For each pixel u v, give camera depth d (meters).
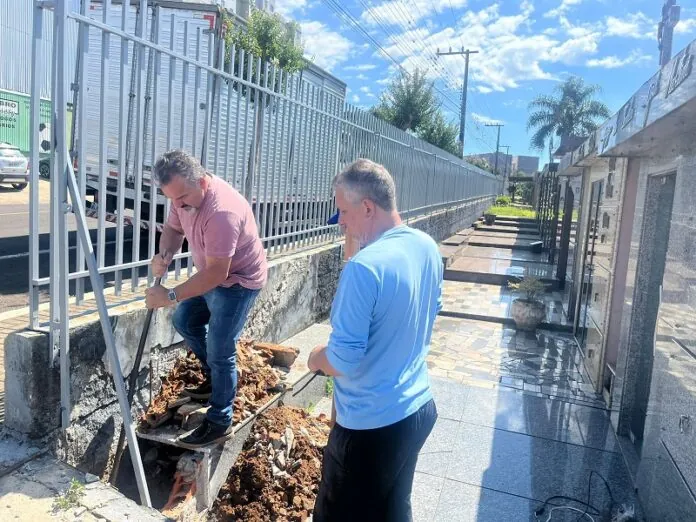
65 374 2.90
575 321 8.53
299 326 6.27
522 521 3.62
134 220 3.67
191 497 3.25
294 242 6.55
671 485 3.29
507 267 13.66
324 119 7.02
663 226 4.74
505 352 7.60
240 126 5.03
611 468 4.36
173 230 3.35
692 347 3.14
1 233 9.46
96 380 3.14
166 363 3.76
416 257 2.26
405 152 11.69
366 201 2.28
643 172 5.03
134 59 3.49
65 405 2.93
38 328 2.90
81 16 2.94
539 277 12.26
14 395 2.83
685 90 2.64
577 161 7.74
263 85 5.37
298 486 3.55
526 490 3.98
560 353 7.67
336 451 2.30
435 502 3.78
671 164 4.12
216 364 3.27
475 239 19.19
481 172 29.98
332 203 7.54
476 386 6.10
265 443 3.75
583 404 5.70
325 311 7.13
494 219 25.39
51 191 2.84
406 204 12.12
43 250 8.02
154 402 3.59
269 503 3.45
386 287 2.10
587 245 8.10
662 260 4.71
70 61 3.01
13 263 7.01
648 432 3.86
